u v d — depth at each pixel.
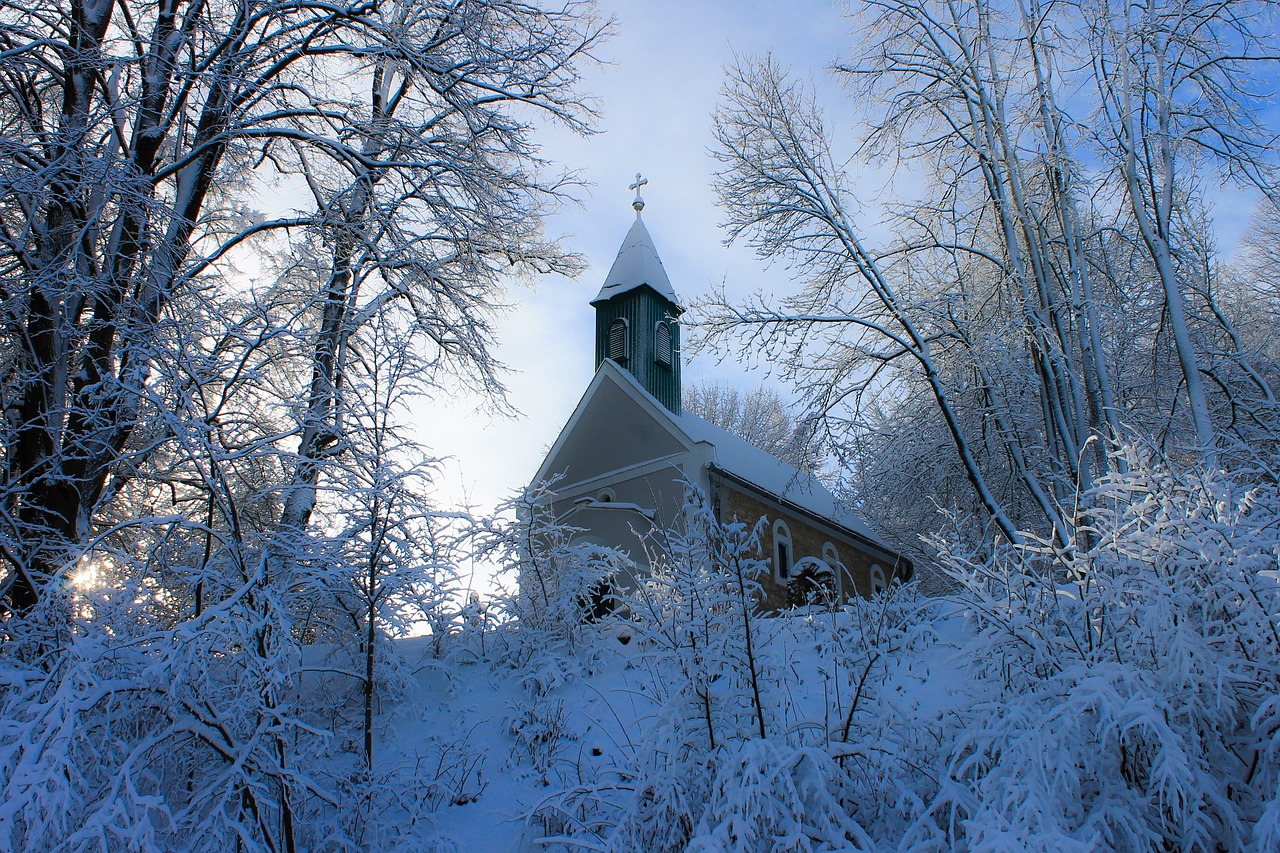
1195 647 5.04
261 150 11.38
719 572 6.19
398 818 6.81
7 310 8.81
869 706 6.38
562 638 9.80
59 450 8.46
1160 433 13.16
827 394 15.06
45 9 9.52
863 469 15.62
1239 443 7.68
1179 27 13.27
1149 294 14.76
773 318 14.91
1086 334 13.41
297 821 6.17
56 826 4.60
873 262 14.82
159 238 9.73
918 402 17.22
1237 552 5.21
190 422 6.40
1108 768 4.96
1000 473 16.86
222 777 5.41
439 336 12.78
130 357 7.36
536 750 7.64
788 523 22.42
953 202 15.95
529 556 10.36
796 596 17.91
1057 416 12.98
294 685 7.00
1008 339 14.12
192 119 10.93
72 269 8.82
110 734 5.62
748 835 5.05
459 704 8.80
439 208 12.21
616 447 22.44
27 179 8.69
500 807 6.91
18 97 9.70
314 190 12.13
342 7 11.15
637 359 24.30
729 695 6.23
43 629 6.11
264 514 10.41
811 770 5.43
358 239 11.69
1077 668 5.24
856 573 24.95
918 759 5.76
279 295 9.88
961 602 6.41
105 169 8.80
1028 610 6.03
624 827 5.52
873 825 5.57
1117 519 6.00
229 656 6.17
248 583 5.89
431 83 11.56
